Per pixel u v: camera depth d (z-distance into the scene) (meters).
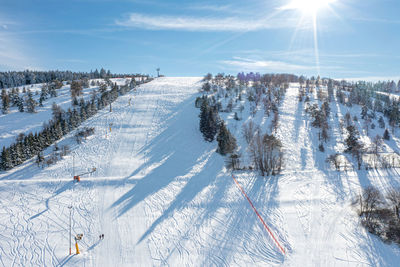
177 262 28.98
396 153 73.00
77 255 29.69
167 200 42.97
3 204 40.56
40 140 63.22
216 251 30.95
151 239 32.88
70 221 36.31
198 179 51.66
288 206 41.75
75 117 79.50
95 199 42.41
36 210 39.00
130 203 41.47
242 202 42.91
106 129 78.25
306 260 29.52
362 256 30.38
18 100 97.00
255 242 32.69
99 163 56.81
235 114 91.19
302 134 83.19
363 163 63.81
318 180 52.28
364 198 42.94
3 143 66.69
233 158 61.72
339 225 36.56
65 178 49.53
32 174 51.84
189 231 34.84
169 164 58.03
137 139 71.62
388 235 33.84
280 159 56.69
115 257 29.53
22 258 29.27
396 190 45.22
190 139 73.81
